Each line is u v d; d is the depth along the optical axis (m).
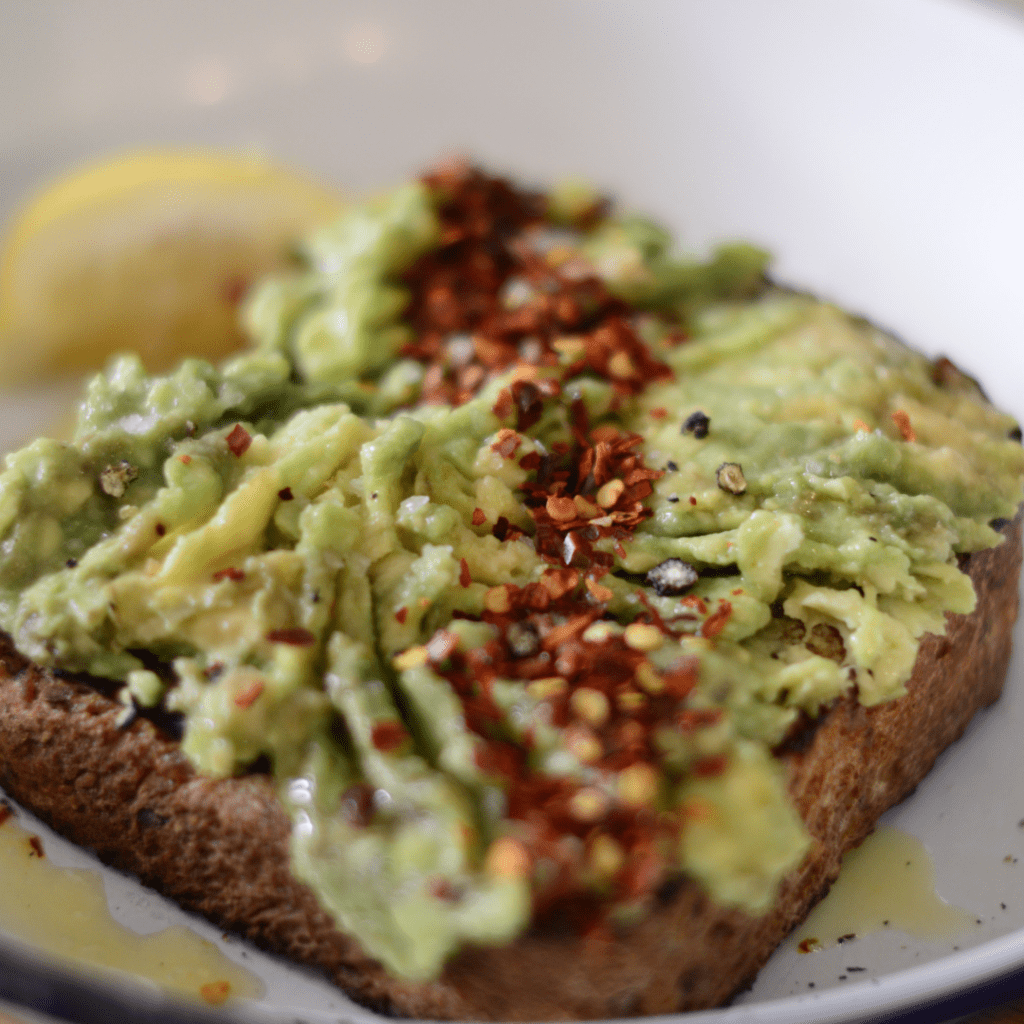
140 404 0.23
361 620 0.21
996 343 0.30
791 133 0.32
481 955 0.20
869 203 0.32
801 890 0.22
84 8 0.33
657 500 0.23
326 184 0.34
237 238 0.31
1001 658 0.25
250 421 0.24
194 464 0.22
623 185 0.34
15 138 0.33
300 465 0.22
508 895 0.18
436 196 0.29
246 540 0.21
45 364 0.31
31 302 0.31
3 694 0.22
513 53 0.34
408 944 0.19
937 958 0.22
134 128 0.34
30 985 0.19
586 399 0.24
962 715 0.24
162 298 0.31
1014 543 0.24
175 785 0.21
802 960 0.22
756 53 0.33
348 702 0.20
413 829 0.19
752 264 0.28
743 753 0.20
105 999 0.19
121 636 0.21
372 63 0.34
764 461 0.23
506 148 0.34
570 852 0.19
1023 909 0.22
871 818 0.23
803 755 0.21
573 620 0.21
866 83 0.32
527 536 0.22
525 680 0.20
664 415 0.24
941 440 0.24
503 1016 0.20
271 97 0.34
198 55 0.34
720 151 0.33
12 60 0.33
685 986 0.21
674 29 0.33
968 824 0.23
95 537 0.22
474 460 0.23
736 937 0.21
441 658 0.20
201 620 0.21
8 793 0.23
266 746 0.20
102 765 0.22
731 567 0.22
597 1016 0.20
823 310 0.26
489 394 0.24
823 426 0.23
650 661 0.20
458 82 0.34
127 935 0.22
